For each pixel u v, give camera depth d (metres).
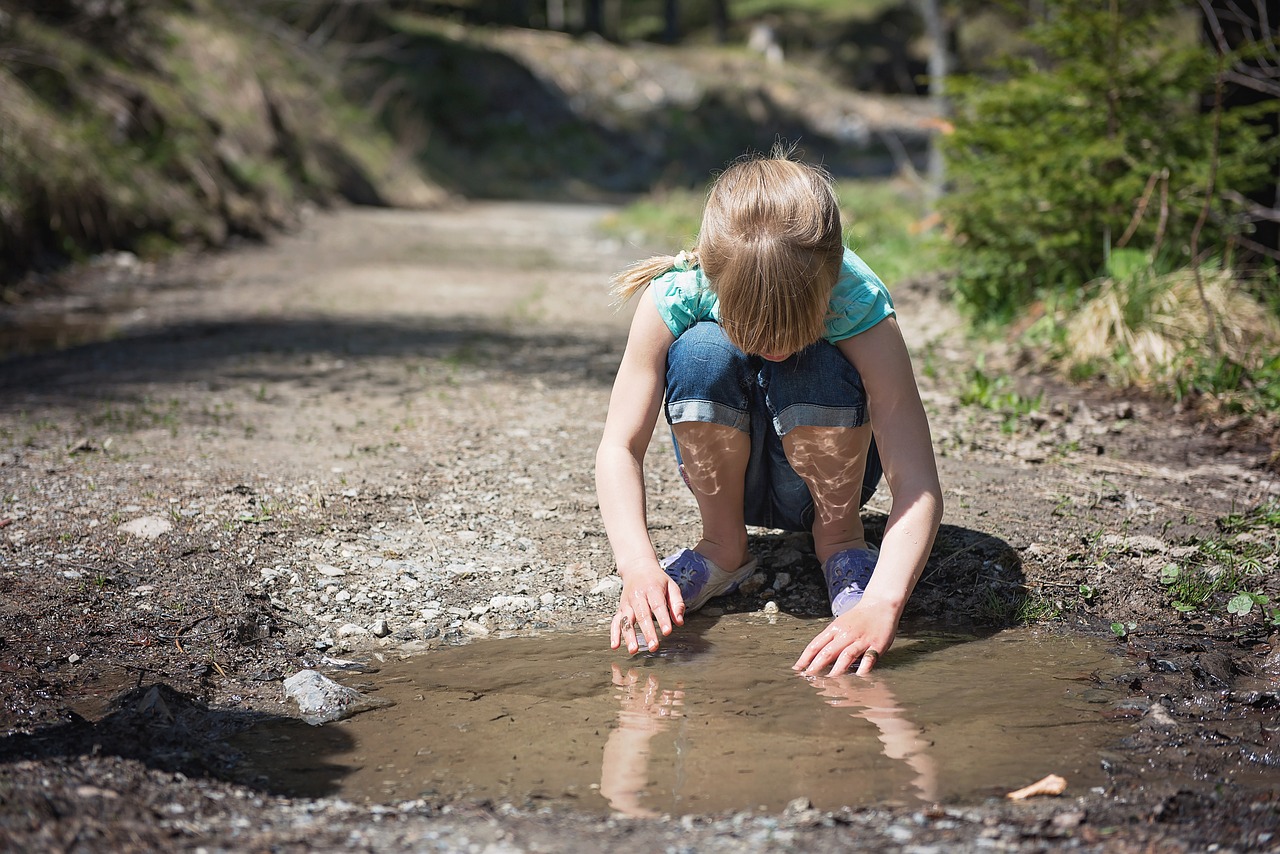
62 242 9.83
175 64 14.84
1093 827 1.75
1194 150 5.98
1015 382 5.17
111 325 7.36
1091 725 2.18
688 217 16.25
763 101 36.97
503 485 3.69
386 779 1.96
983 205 6.26
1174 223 5.99
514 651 2.59
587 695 2.33
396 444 4.16
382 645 2.63
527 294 9.07
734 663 2.50
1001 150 6.38
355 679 2.44
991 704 2.28
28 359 5.98
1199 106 6.55
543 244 13.99
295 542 3.16
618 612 2.40
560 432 4.38
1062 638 2.67
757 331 2.30
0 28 11.01
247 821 1.76
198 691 2.36
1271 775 1.97
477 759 2.04
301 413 4.67
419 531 3.29
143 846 1.62
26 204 9.42
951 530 3.21
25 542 3.07
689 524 3.31
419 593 2.91
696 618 2.80
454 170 26.58
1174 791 1.90
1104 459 3.99
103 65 12.56
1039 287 6.33
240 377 5.45
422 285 9.59
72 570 2.90
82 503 3.38
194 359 5.94
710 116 35.62
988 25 14.86
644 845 1.70
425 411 4.74
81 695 2.31
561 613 2.82
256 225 13.23
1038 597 2.86
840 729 2.15
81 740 2.04
